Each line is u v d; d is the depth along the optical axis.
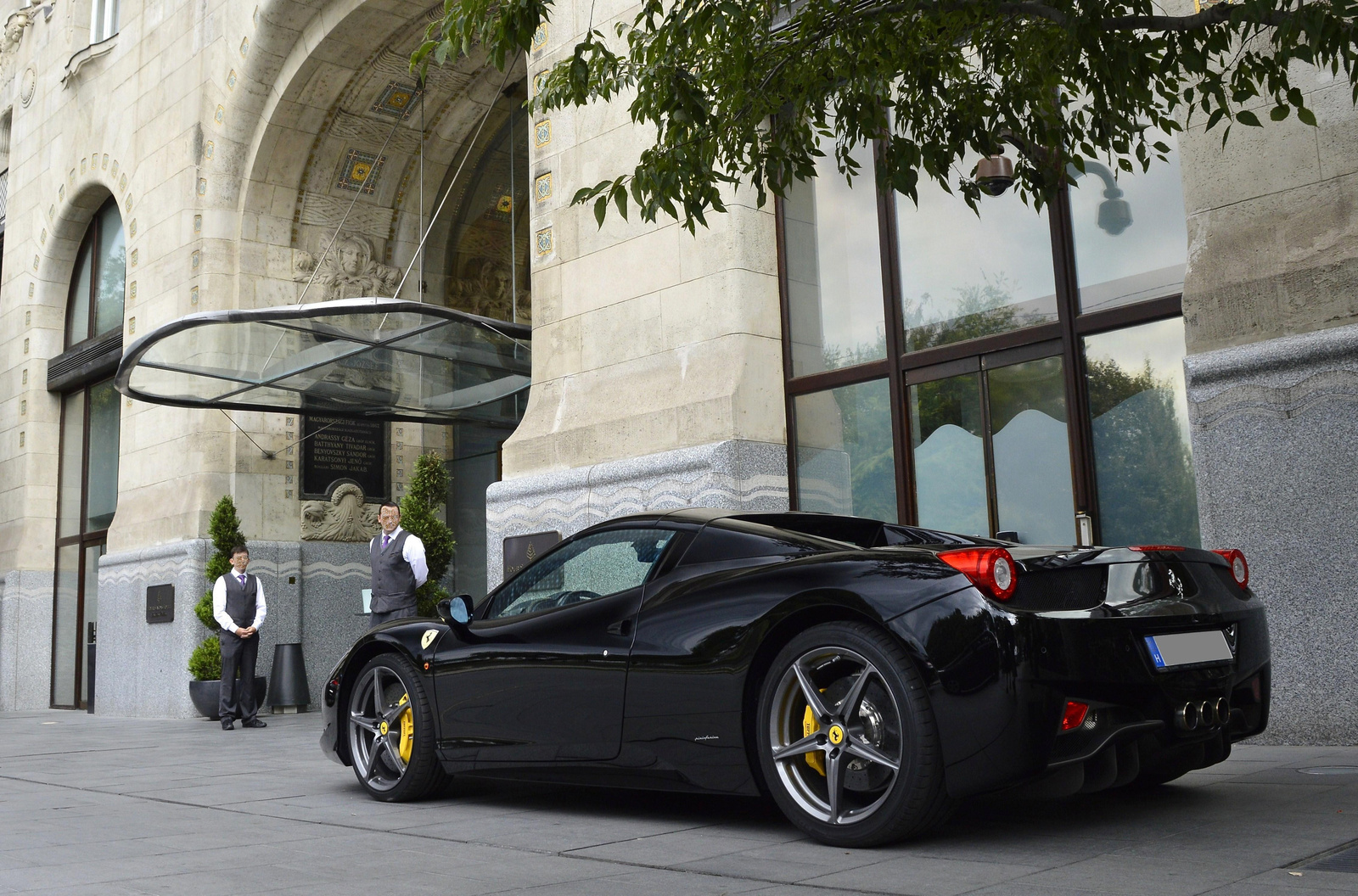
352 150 15.27
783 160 5.46
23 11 19.70
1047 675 3.34
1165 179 7.20
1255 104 6.31
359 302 10.34
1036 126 5.43
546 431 9.83
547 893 3.09
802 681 3.69
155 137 15.91
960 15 5.03
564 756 4.42
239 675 11.65
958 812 4.11
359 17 13.61
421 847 3.94
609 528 4.72
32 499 17.78
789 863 3.39
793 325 9.02
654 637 4.18
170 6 16.00
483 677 4.77
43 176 18.55
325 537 14.73
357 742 5.39
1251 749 5.66
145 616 14.48
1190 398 6.29
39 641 17.50
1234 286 6.20
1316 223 6.00
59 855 3.93
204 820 4.74
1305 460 5.79
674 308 9.16
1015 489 7.73
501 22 4.57
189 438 14.41
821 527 4.48
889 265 8.53
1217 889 2.78
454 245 16.30
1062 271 7.61
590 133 9.94
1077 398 7.44
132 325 15.91
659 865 3.46
